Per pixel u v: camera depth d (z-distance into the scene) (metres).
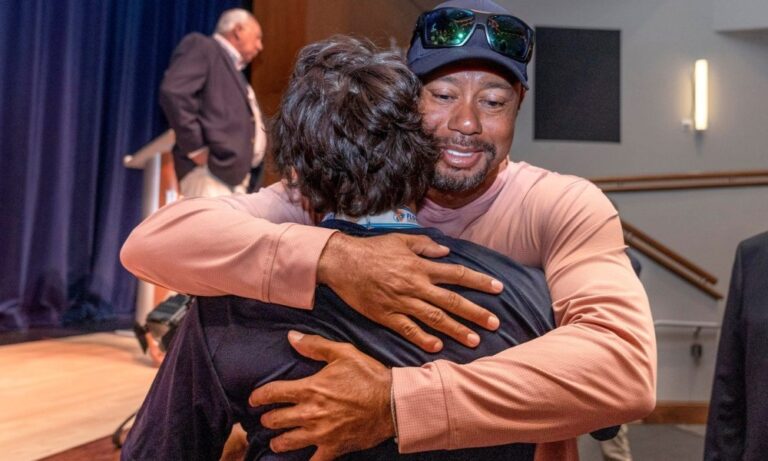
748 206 6.07
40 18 4.41
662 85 6.26
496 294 0.82
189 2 5.83
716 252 6.09
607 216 0.94
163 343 2.10
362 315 0.82
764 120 6.15
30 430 2.00
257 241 0.84
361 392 0.77
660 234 6.16
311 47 0.89
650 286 6.03
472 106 0.97
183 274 0.86
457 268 0.82
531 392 0.76
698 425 5.61
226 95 3.27
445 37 0.97
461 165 0.97
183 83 3.15
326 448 0.78
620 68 6.32
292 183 0.89
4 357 3.09
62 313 4.63
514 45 0.98
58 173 4.61
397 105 0.84
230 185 3.29
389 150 0.83
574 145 6.30
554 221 0.95
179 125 3.16
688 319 5.98
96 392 2.48
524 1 6.42
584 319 0.83
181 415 0.84
